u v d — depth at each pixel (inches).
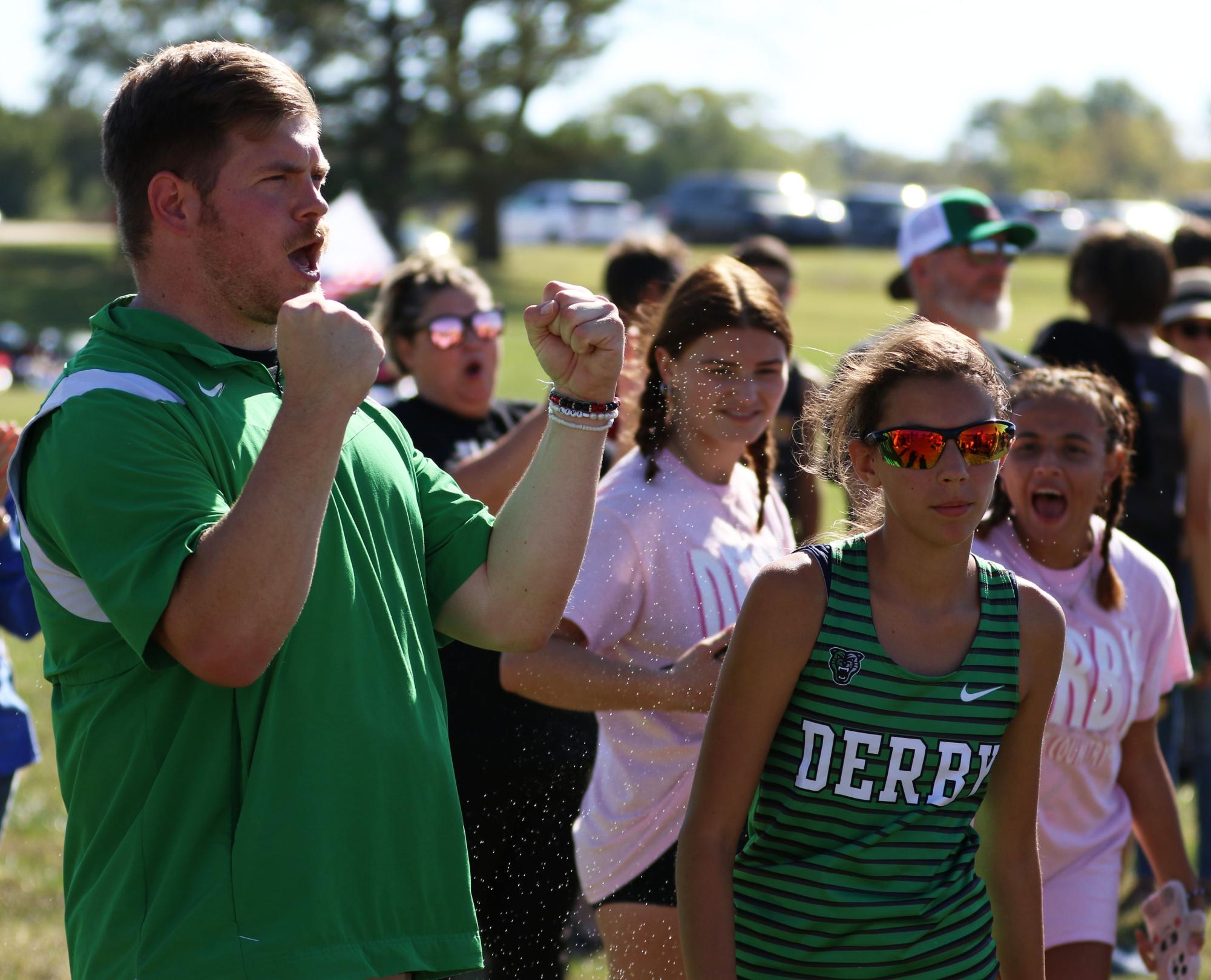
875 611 166.6
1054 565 231.1
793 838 168.9
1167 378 338.3
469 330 301.1
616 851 219.0
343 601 150.6
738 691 166.9
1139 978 316.8
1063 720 220.8
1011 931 178.7
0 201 4598.9
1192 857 373.1
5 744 256.1
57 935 305.6
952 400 165.5
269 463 135.9
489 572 167.6
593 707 208.4
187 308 155.3
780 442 343.3
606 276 351.6
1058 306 1967.3
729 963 163.9
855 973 164.2
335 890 143.0
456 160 2886.3
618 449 265.1
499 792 241.0
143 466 140.0
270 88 152.3
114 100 156.9
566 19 2723.9
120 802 144.9
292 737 144.7
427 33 2640.3
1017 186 7042.3
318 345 136.6
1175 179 6929.1
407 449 174.9
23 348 1448.1
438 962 151.8
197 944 138.6
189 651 135.9
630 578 215.5
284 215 152.5
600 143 2918.3
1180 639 240.1
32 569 148.6
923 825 166.9
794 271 456.8
